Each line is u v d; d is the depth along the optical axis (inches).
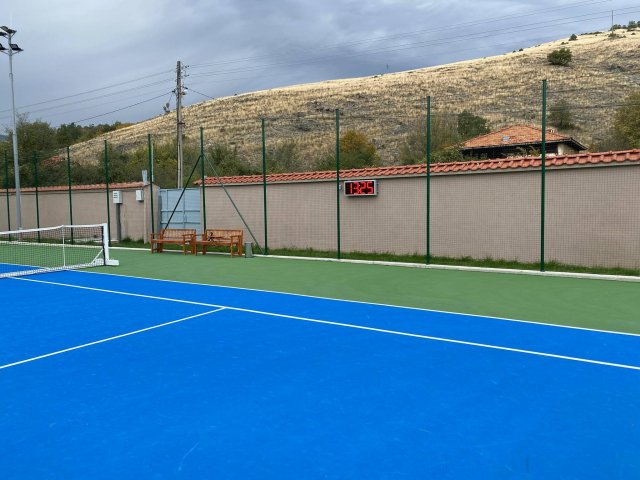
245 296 458.0
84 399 216.2
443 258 654.5
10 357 278.2
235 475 153.9
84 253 855.7
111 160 1647.4
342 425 187.5
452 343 297.7
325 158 1838.1
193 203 923.4
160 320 365.1
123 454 167.9
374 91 3139.8
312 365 258.7
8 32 964.0
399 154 2034.9
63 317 377.7
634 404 204.8
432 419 191.8
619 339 304.3
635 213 536.1
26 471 157.8
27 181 1282.0
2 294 478.0
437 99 2768.2
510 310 388.8
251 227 833.5
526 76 2933.1
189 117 3329.2
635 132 1643.7
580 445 170.6
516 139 1456.7
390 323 349.7
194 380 238.4
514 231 608.1
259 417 195.8
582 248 567.2
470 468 156.3
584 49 3371.1
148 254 822.5
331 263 679.1
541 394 216.2
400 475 152.5
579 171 565.6
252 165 2148.1
